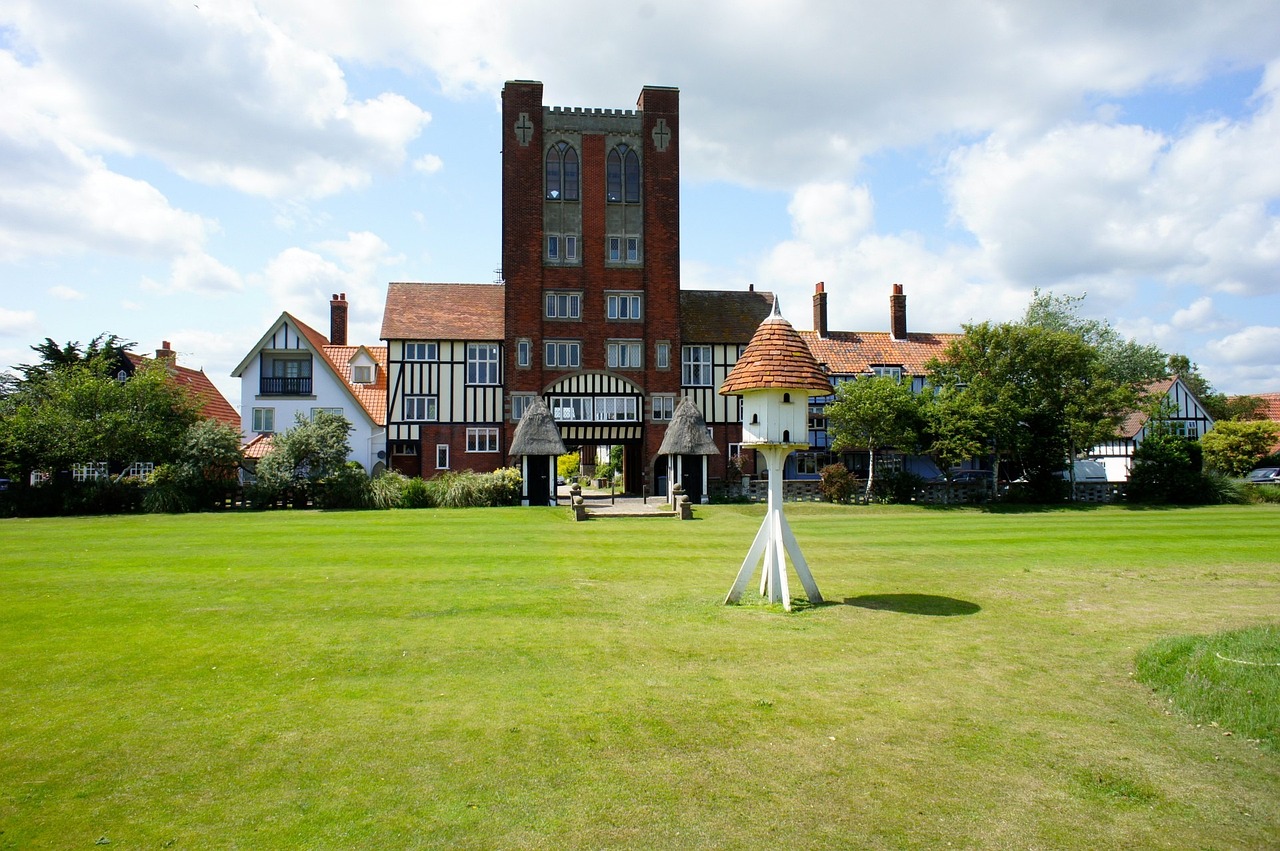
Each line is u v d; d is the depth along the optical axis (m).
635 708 6.79
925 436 37.22
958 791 5.30
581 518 25.16
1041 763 5.76
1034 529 22.34
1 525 23.56
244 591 11.85
